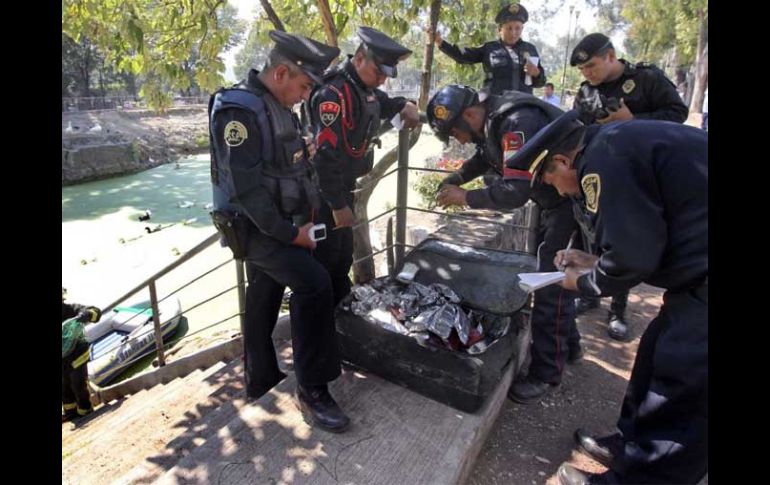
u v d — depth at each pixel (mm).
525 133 2209
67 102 30656
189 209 15008
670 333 1641
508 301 2457
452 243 2943
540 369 2547
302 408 2180
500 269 2646
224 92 2047
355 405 2252
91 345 6922
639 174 1575
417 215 6895
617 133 1632
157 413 3402
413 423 2139
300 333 2098
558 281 1915
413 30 5320
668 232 1609
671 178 1556
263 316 2627
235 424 2146
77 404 4391
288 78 2039
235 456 1974
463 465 1975
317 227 2150
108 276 9836
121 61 4059
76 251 11352
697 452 1613
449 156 10109
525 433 2389
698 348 1569
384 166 3816
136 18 3680
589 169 1646
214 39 4078
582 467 2174
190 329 7195
